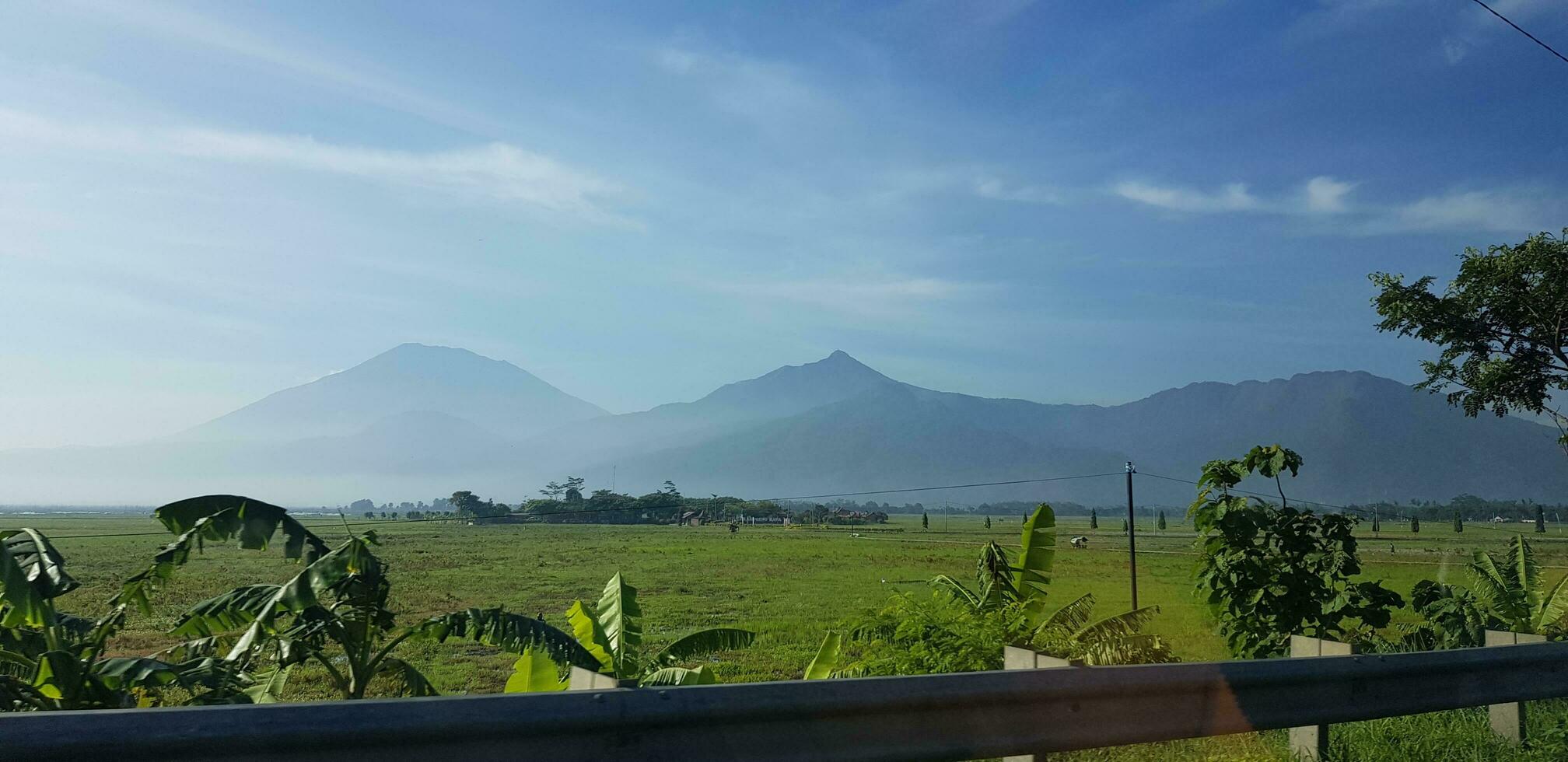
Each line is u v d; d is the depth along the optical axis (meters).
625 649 9.06
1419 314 21.42
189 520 7.88
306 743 2.64
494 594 34.06
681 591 37.41
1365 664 4.76
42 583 6.78
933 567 52.97
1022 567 11.88
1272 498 10.97
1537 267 20.17
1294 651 5.77
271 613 7.52
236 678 7.57
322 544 8.33
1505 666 5.30
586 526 152.38
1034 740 3.86
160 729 2.48
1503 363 20.81
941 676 3.65
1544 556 51.38
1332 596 9.95
